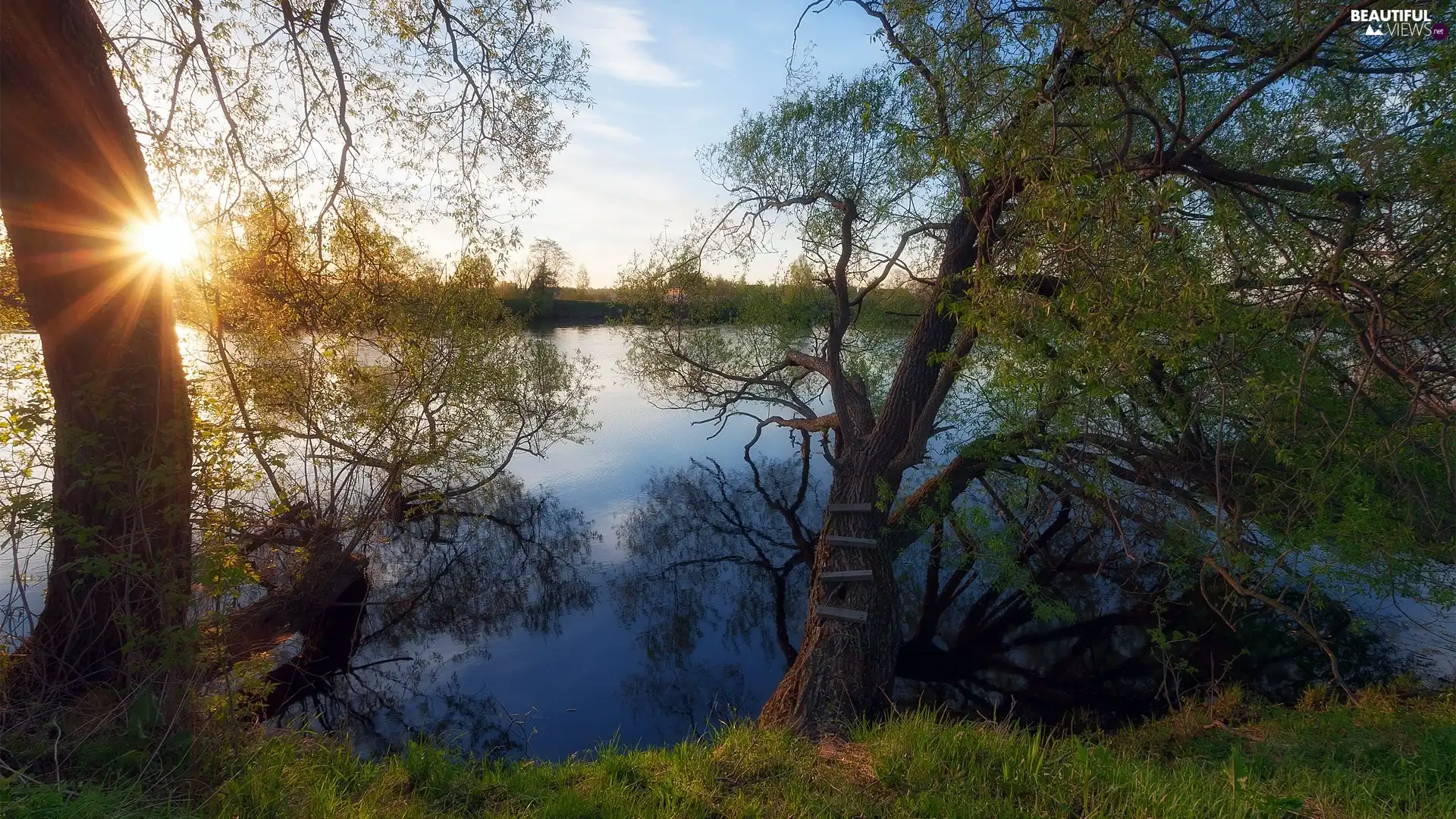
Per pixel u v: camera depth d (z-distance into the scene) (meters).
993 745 4.54
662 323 15.55
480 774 4.91
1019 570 9.74
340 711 8.76
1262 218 6.62
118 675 4.52
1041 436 8.73
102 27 5.07
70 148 4.62
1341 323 6.52
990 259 7.08
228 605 5.09
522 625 11.68
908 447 9.33
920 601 12.26
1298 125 6.96
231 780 3.82
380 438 11.15
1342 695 7.40
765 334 16.38
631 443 25.06
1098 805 3.71
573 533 16.28
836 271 10.59
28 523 4.44
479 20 7.86
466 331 11.26
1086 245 5.38
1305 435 7.04
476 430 13.97
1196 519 8.52
